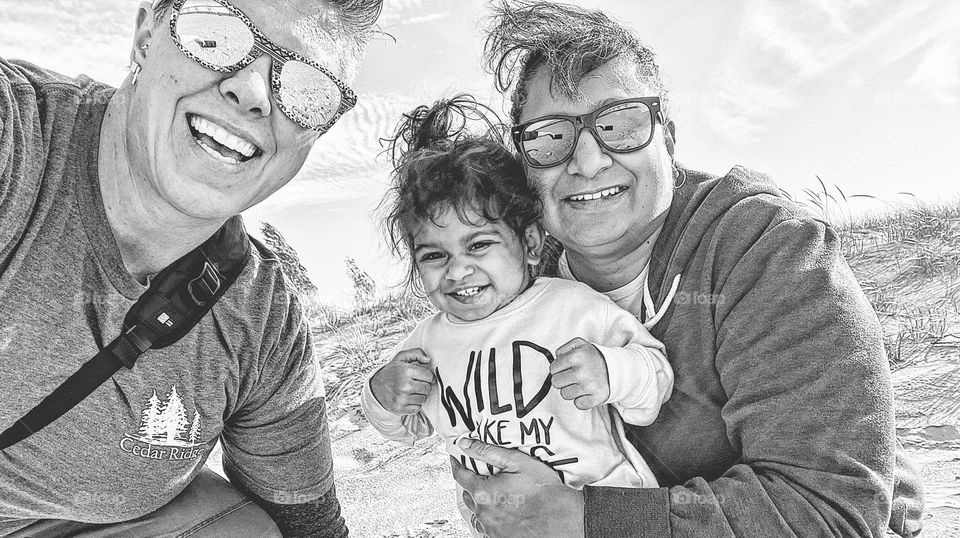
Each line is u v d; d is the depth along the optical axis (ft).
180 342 2.20
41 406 2.07
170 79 1.95
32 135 1.98
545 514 2.09
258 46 1.99
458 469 2.28
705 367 2.12
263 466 2.60
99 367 2.08
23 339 2.01
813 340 1.92
